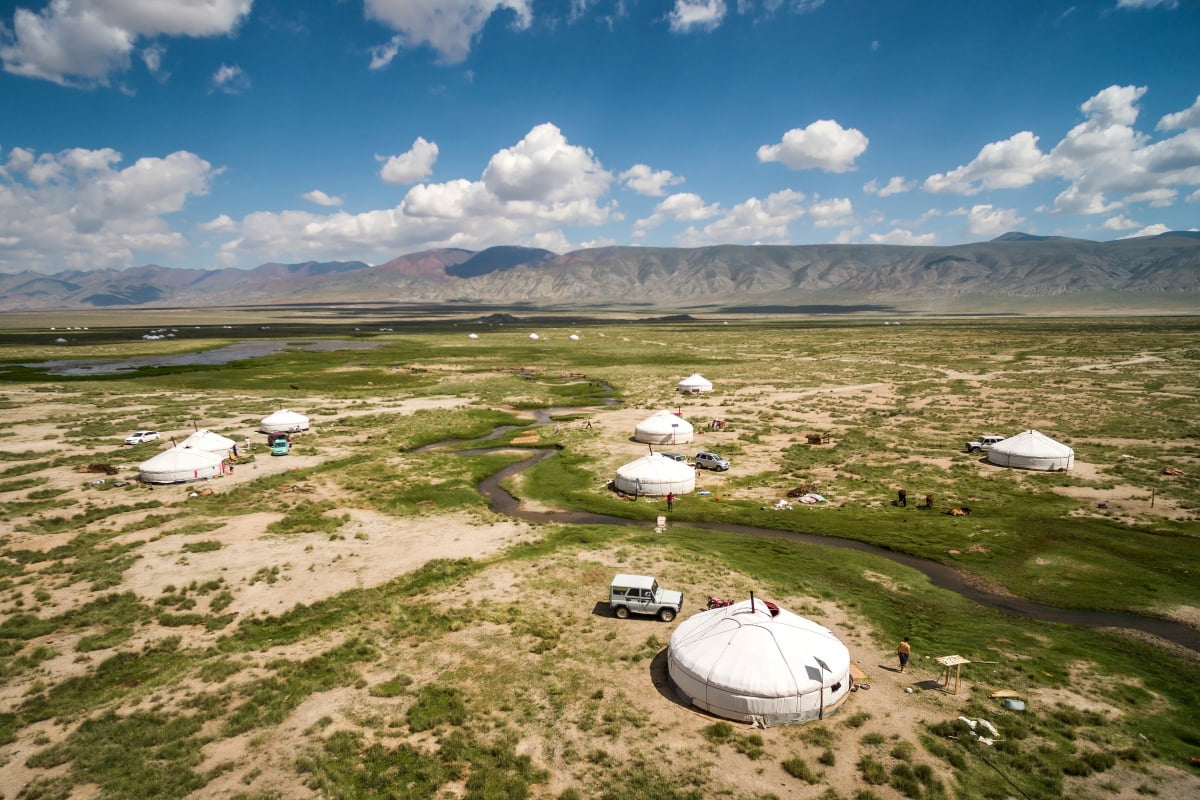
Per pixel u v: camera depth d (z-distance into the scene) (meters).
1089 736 22.95
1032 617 33.41
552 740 23.17
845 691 25.48
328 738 23.27
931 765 21.38
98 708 25.30
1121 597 35.03
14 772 21.45
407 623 32.31
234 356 194.25
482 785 20.66
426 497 56.09
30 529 45.84
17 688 26.78
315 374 149.25
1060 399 97.00
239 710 25.08
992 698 25.41
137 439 74.06
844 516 49.75
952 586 37.56
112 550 42.03
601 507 53.91
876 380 125.88
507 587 36.69
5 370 153.00
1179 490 52.50
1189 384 106.75
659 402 106.62
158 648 30.11
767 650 25.14
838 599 34.88
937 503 52.03
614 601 32.81
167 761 21.98
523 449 76.38
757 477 61.03
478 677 27.41
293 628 32.34
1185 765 21.42
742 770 21.42
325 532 46.41
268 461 67.19
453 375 149.50
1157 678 27.14
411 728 23.88
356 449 73.56
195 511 50.91
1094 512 48.47
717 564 39.81
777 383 125.19
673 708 25.23
